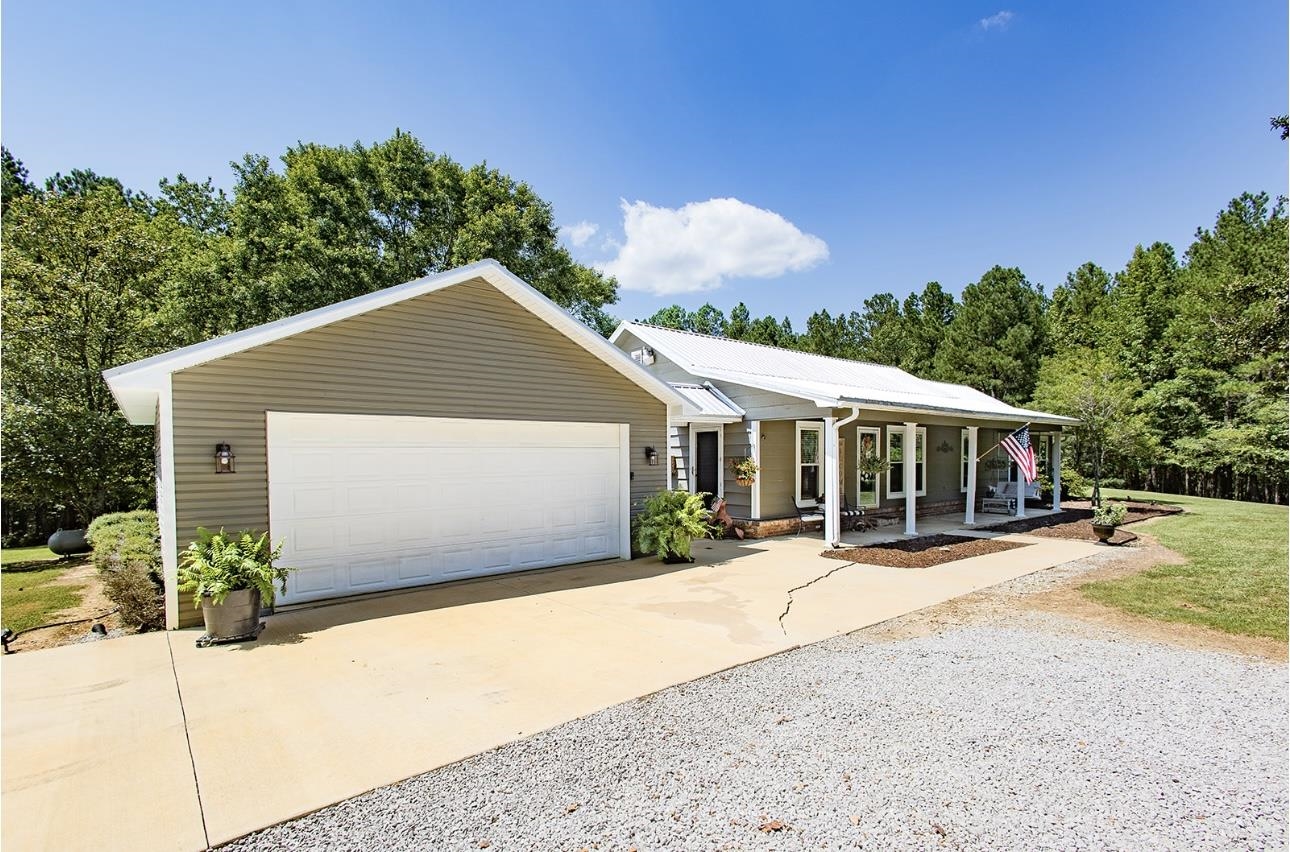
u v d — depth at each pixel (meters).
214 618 5.40
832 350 33.41
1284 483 22.36
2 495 12.75
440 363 7.50
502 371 8.08
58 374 13.30
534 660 4.99
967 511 13.85
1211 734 3.66
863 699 4.20
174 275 19.03
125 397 6.40
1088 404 17.44
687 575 8.43
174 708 4.05
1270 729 3.73
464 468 8.01
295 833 2.72
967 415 12.59
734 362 14.48
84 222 14.41
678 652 5.20
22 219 14.16
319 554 6.85
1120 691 4.34
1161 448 22.89
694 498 9.46
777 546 11.01
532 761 3.35
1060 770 3.24
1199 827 2.72
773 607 6.71
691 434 13.05
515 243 22.22
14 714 3.96
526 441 8.60
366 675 4.65
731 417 11.81
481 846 2.62
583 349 8.96
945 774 3.20
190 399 5.88
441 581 7.80
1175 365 24.72
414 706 4.07
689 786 3.09
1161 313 26.53
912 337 32.53
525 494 8.59
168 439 5.78
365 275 20.33
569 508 9.08
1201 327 22.52
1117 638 5.60
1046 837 2.65
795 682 4.52
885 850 2.56
